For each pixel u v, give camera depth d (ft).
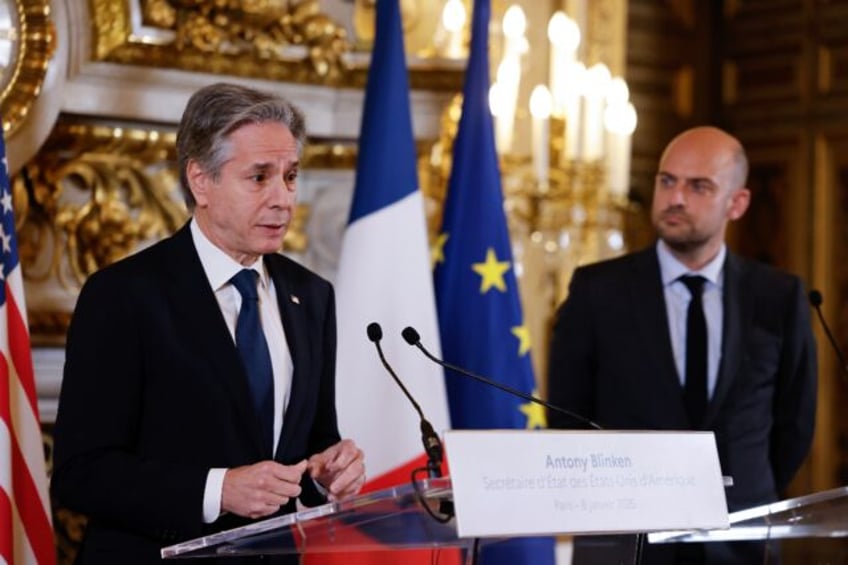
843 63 60.08
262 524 18.39
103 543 21.95
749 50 62.80
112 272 22.26
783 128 61.72
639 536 20.07
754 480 32.14
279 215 22.25
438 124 42.34
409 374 33.32
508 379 36.09
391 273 33.88
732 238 63.10
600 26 54.44
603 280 33.37
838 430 59.47
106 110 36.11
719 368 32.22
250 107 22.09
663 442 19.11
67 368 21.95
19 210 35.78
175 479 20.97
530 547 29.30
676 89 62.80
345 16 41.75
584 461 18.31
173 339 22.00
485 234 36.50
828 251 60.39
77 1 34.91
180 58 36.91
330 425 24.21
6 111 33.68
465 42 45.57
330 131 40.75
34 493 27.14
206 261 22.74
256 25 38.42
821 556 24.54
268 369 22.63
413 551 23.31
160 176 38.45
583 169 52.11
